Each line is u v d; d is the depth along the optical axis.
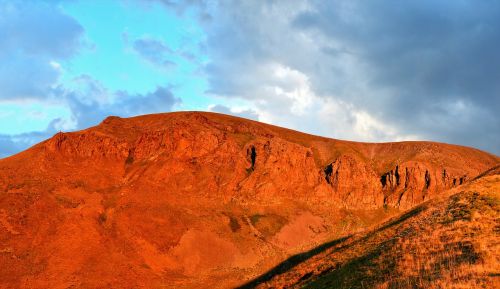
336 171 194.75
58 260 114.25
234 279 95.31
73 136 168.50
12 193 134.50
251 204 163.75
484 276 23.50
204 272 122.94
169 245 131.88
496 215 33.00
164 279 116.62
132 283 111.69
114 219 135.75
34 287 103.56
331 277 36.34
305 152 195.25
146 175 158.00
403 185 194.50
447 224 34.34
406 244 33.72
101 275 112.19
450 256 27.81
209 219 148.75
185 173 164.38
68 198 139.25
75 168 156.38
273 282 47.03
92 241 123.81
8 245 115.44
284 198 174.00
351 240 49.72
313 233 159.50
